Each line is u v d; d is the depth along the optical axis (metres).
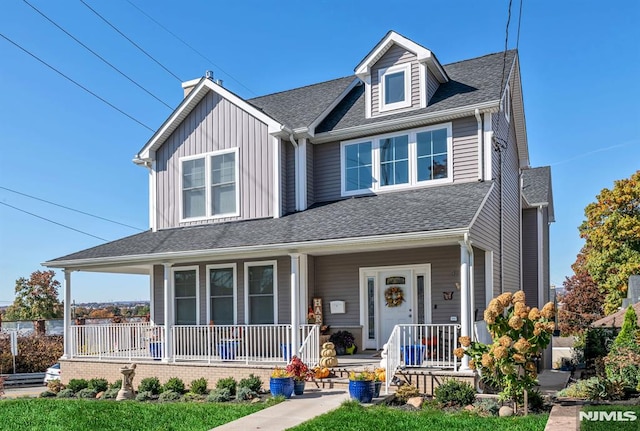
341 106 16.91
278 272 15.07
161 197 17.19
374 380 10.45
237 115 16.11
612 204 28.94
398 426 8.16
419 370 11.35
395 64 15.25
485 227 12.80
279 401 10.46
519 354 8.81
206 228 15.88
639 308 18.92
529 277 20.56
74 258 15.61
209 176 16.38
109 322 26.12
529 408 9.18
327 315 15.07
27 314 39.25
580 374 16.73
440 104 14.46
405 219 12.16
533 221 20.73
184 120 17.02
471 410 9.17
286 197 15.60
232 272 15.73
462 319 10.98
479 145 13.85
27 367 22.56
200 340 14.52
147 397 12.19
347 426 8.24
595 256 29.97
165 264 14.52
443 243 11.81
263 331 14.91
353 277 14.85
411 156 14.64
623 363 10.76
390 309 14.48
